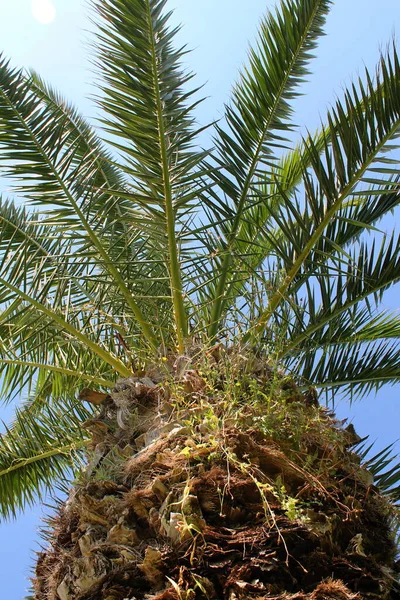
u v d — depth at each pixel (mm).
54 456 5730
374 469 4215
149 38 3930
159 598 2211
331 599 2174
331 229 4949
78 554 2754
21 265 4395
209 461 2672
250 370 3275
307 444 2902
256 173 4672
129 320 4852
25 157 4355
